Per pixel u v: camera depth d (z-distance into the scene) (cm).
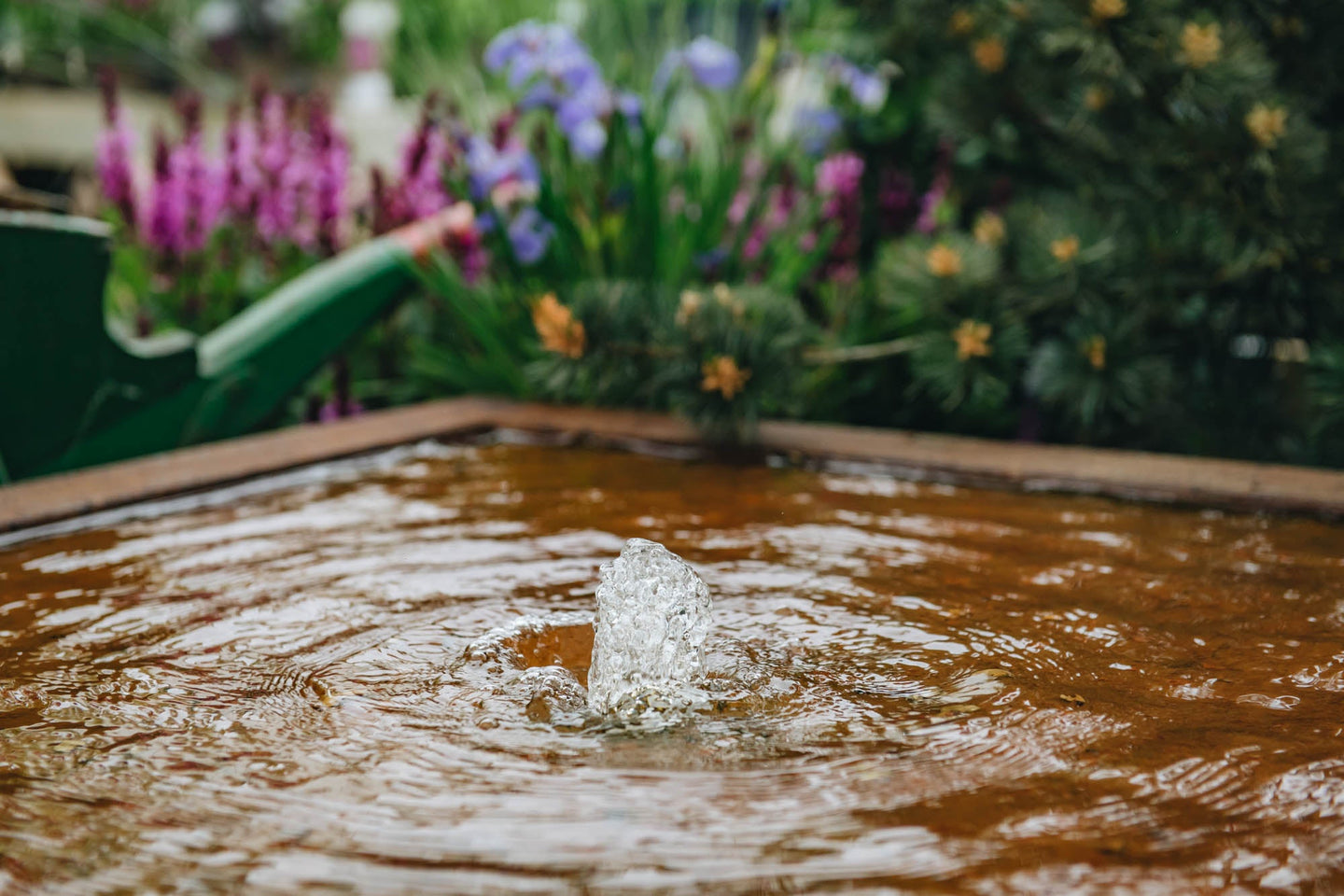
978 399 177
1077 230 175
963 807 88
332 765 94
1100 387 170
